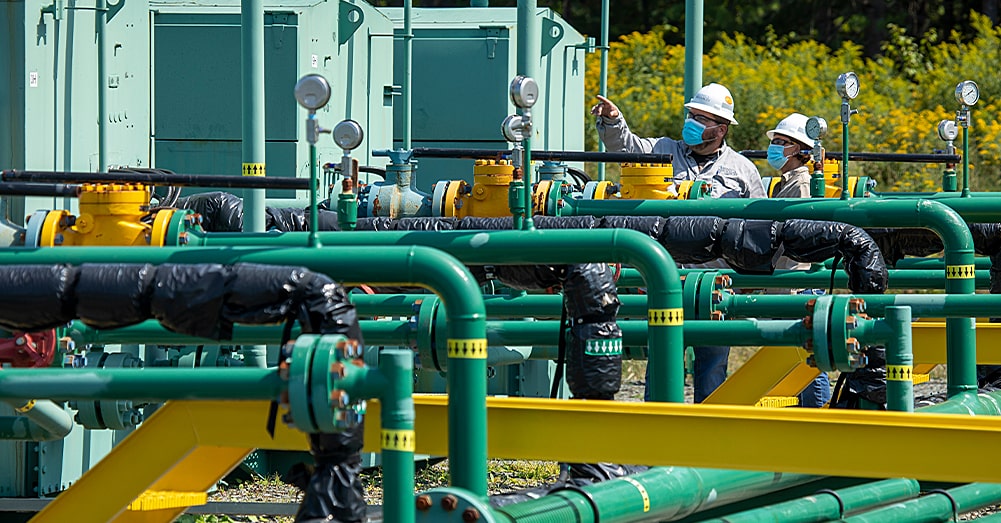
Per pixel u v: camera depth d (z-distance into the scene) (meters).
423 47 27.05
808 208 16.78
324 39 22.80
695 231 16.39
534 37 22.09
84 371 9.79
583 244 12.49
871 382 16.62
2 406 17.77
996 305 15.59
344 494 9.71
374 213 18.94
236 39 22.33
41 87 17.62
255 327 14.76
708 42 73.88
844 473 11.05
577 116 28.98
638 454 11.41
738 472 13.14
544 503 11.16
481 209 18.36
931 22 75.62
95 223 14.66
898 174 54.28
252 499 20.08
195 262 11.02
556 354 20.20
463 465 10.41
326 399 9.14
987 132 55.25
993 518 15.39
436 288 10.48
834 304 13.80
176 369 9.69
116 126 19.30
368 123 24.44
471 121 26.94
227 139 22.39
